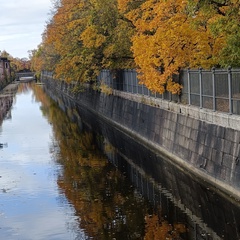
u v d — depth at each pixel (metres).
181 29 22.03
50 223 16.61
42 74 162.25
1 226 16.58
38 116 52.53
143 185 21.02
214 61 22.19
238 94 17.53
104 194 19.86
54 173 24.17
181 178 21.67
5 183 22.44
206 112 20.39
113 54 37.97
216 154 19.06
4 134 39.12
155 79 25.67
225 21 17.41
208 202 17.86
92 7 40.97
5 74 143.00
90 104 54.88
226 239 14.30
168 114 26.05
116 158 27.50
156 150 28.09
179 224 15.85
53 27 52.03
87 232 15.52
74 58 43.25
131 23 35.81
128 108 36.22
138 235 15.05
